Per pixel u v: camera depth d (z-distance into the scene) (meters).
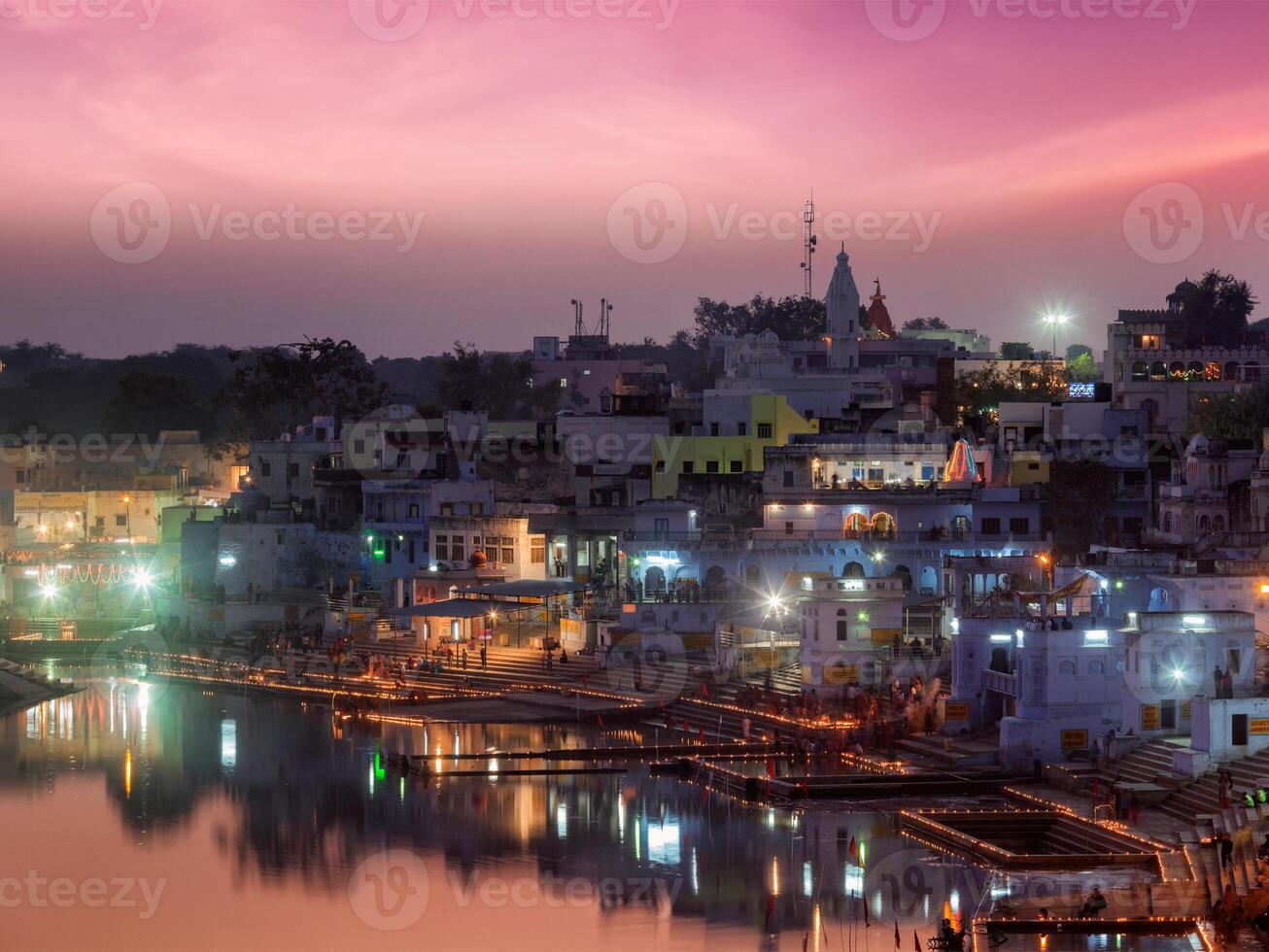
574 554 130.00
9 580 146.88
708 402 144.75
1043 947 59.72
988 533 123.38
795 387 158.62
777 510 125.19
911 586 121.06
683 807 81.38
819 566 121.44
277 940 62.84
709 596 114.06
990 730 90.75
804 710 95.56
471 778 88.25
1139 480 127.81
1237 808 70.12
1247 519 114.75
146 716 106.94
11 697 113.00
